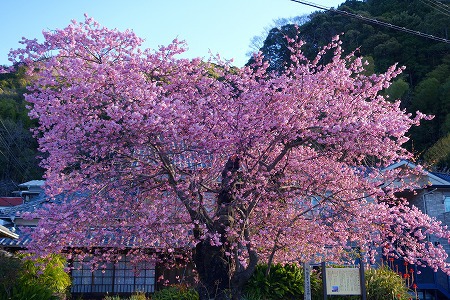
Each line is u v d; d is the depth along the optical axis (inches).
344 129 337.7
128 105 335.6
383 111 404.2
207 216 358.6
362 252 426.0
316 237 400.5
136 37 381.7
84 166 360.2
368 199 490.9
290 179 407.5
